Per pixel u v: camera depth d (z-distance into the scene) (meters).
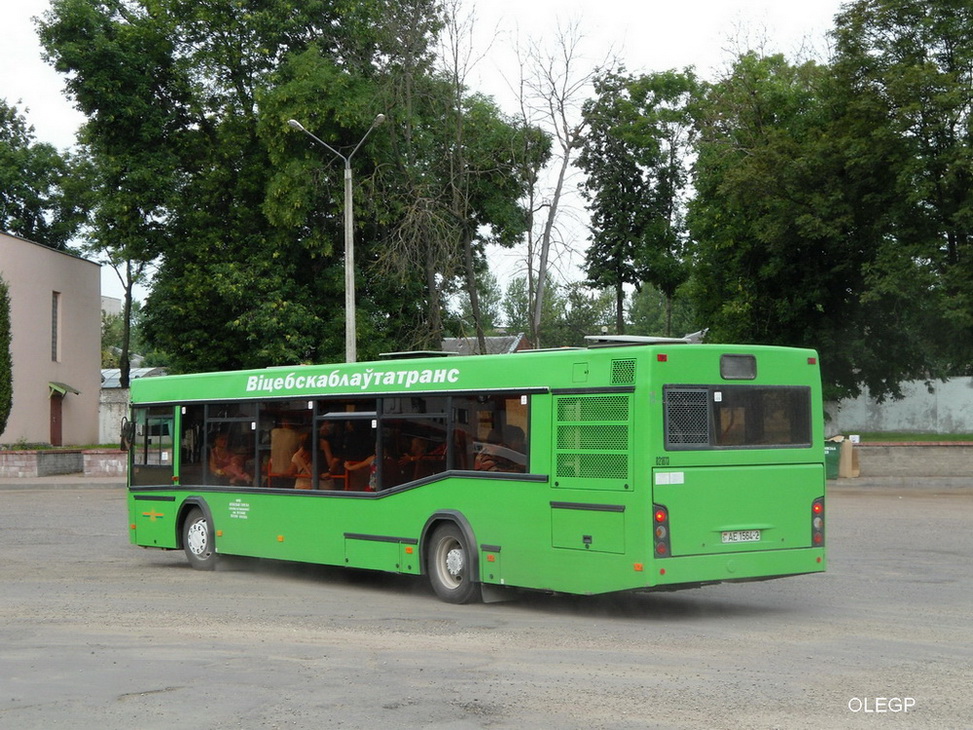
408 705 7.68
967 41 32.81
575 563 11.35
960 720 7.10
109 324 95.38
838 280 39.09
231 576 15.55
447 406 12.89
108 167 42.03
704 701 7.68
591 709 7.50
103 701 7.91
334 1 40.09
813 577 14.53
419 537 13.06
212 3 40.94
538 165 40.16
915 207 34.06
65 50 39.78
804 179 35.59
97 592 13.85
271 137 38.50
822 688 8.05
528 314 42.00
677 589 11.23
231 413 15.88
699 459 11.05
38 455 40.19
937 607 12.01
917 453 33.22
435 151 39.78
